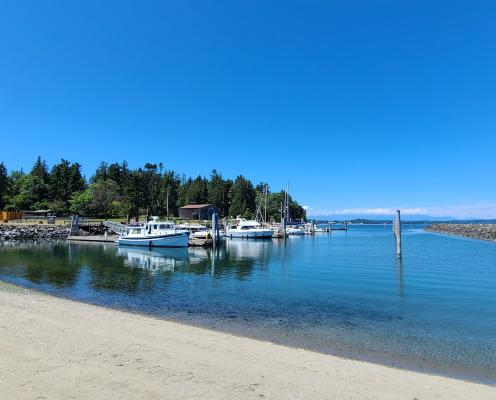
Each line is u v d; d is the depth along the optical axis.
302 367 9.38
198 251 51.06
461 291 22.09
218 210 132.38
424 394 8.00
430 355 11.52
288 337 13.27
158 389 7.46
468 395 8.09
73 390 7.22
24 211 107.19
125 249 52.75
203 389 7.57
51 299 18.22
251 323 15.15
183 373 8.41
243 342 11.73
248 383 8.02
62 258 41.03
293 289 22.72
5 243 64.00
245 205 145.50
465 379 9.67
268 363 9.55
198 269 32.34
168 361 9.20
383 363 10.78
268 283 24.98
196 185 149.00
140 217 118.94
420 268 32.72
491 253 48.66
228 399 7.15
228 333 13.62
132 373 8.24
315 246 61.84
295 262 37.72
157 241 53.69
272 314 16.67
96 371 8.24
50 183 126.31
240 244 66.38
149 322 13.96
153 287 23.53
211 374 8.45
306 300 19.61
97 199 109.94
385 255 45.56
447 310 17.45
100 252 48.41
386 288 23.03
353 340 13.02
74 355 9.25
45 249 52.69
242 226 85.44
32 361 8.67
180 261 38.81
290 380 8.36
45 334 11.07
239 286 23.83
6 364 8.40
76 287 23.41
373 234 119.00
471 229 106.50
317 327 14.59
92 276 28.11
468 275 28.53
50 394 7.01
